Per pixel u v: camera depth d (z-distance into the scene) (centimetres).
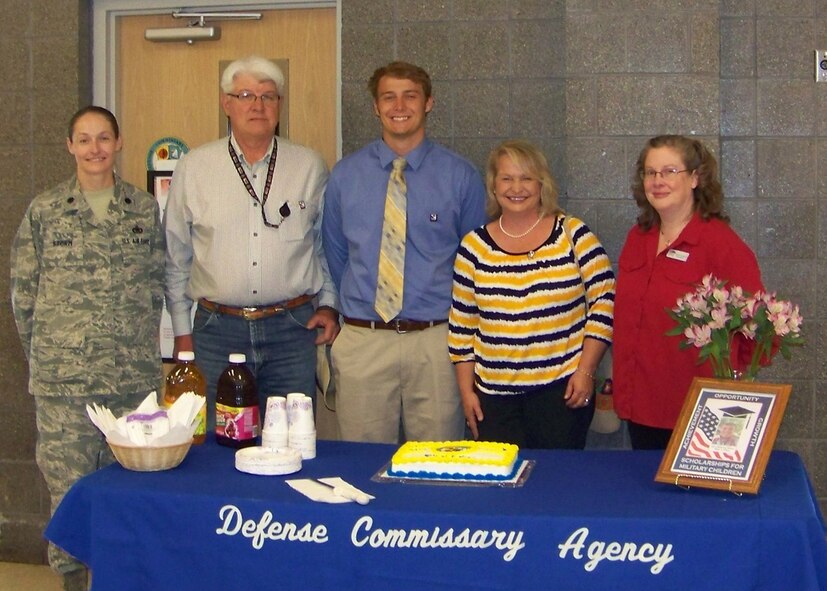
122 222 285
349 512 176
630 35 314
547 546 170
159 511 184
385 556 175
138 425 202
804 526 166
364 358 296
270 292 295
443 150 302
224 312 297
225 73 296
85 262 279
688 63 313
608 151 318
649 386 250
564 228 270
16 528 370
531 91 335
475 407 275
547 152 335
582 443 275
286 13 362
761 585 167
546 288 266
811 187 327
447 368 293
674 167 242
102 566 186
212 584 182
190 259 309
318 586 177
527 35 334
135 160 374
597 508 175
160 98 372
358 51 342
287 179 301
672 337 244
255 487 188
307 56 361
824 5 323
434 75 339
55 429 279
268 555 179
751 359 217
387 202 292
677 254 246
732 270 239
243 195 296
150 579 185
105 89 369
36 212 283
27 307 286
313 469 204
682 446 190
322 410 356
